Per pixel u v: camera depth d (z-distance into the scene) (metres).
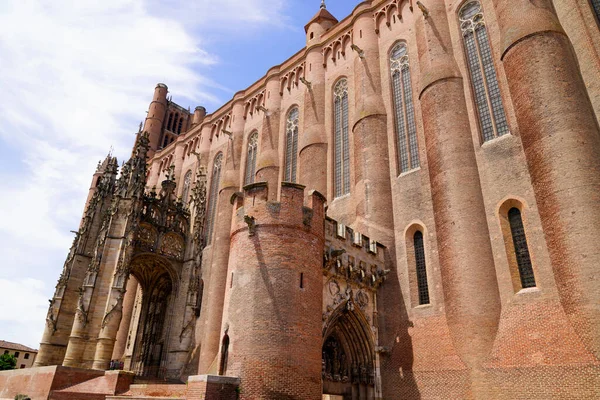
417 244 28.27
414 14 35.28
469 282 23.06
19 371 30.16
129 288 51.47
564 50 23.38
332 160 37.53
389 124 33.50
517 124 24.30
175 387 23.08
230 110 55.97
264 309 19.62
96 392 25.50
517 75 24.39
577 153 20.75
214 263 43.03
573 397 18.52
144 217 41.06
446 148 26.95
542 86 22.84
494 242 24.00
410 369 24.47
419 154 30.28
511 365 20.77
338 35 42.78
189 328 39.97
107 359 31.38
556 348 19.77
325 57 43.31
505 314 22.19
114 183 44.62
